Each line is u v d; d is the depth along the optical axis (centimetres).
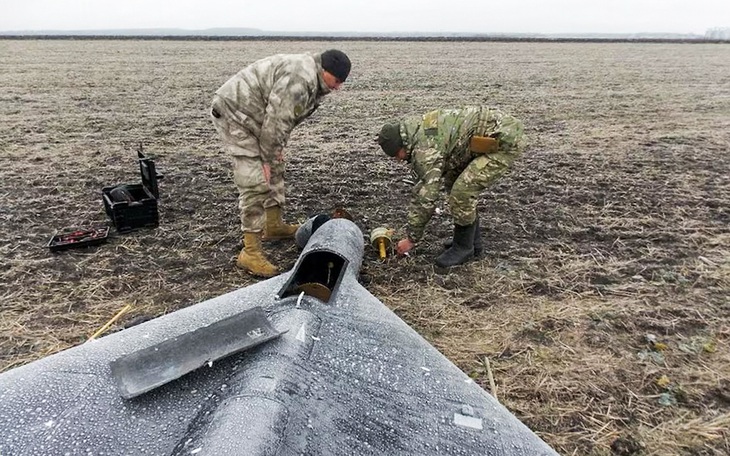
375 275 438
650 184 711
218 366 175
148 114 1166
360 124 1117
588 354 339
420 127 388
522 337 357
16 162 755
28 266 435
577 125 1145
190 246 484
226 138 398
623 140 999
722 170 791
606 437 273
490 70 2334
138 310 379
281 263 458
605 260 475
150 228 520
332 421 166
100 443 153
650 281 437
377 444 166
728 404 297
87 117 1110
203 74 1955
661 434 275
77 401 167
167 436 154
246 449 137
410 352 215
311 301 220
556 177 738
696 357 337
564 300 405
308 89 375
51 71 1964
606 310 390
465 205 418
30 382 176
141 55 2819
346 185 688
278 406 157
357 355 200
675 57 3356
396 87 1716
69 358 192
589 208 611
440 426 181
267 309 213
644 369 325
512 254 484
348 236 320
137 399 166
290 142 939
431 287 421
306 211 592
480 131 398
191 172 721
